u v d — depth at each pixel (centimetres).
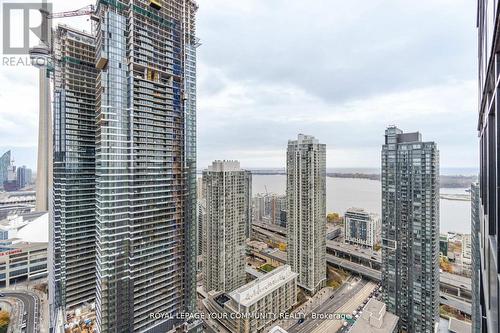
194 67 8488
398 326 9081
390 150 9769
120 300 6550
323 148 12800
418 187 8856
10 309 10775
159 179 7388
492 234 2067
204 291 12269
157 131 7394
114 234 6488
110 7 6750
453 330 8206
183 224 8044
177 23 8075
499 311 1628
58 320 8031
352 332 7619
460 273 12462
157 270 7306
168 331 7519
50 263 9906
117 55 6656
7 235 13462
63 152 8694
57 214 8831
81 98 9038
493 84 1833
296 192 12706
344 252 16438
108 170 6406
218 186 11794
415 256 8906
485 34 2058
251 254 17088
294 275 10988
